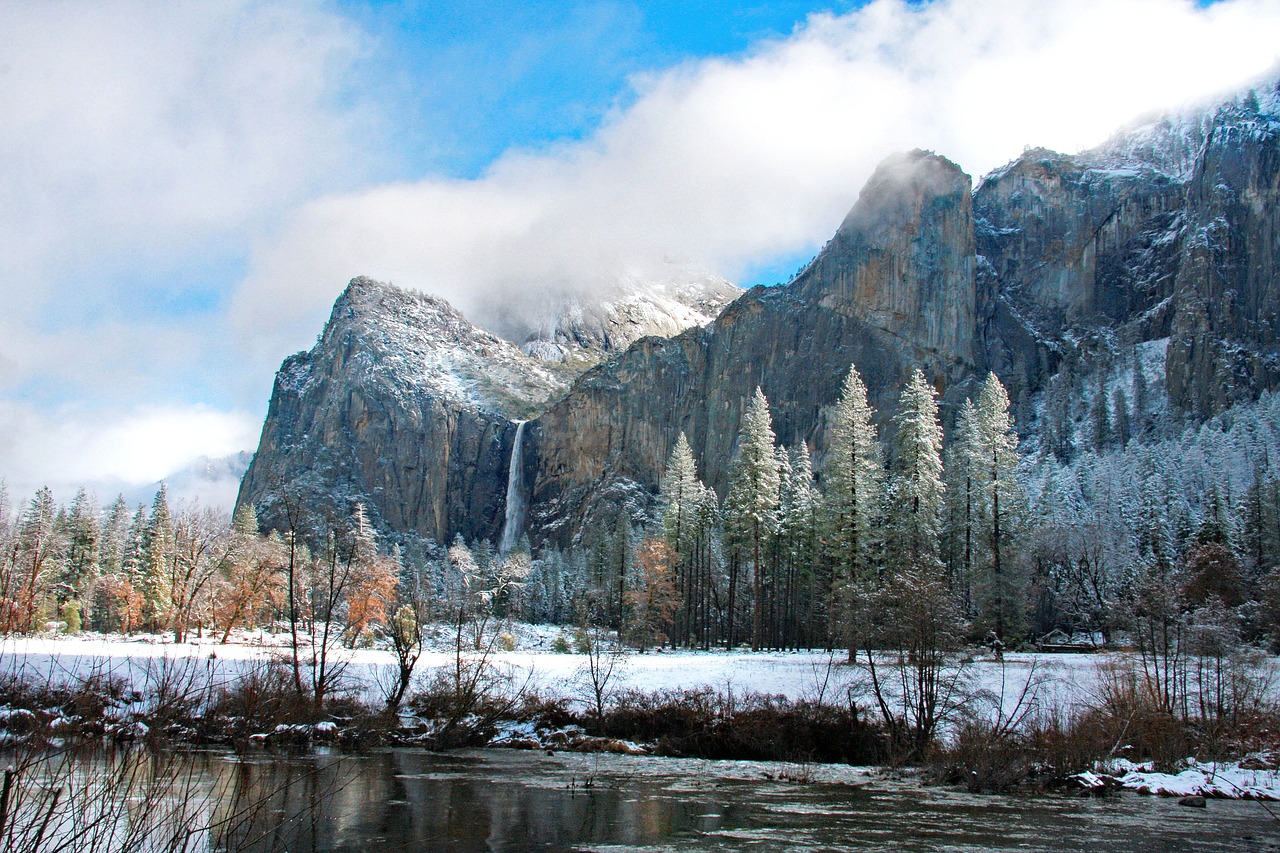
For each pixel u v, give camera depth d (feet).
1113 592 250.98
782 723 124.26
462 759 114.62
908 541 189.06
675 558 265.13
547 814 81.92
